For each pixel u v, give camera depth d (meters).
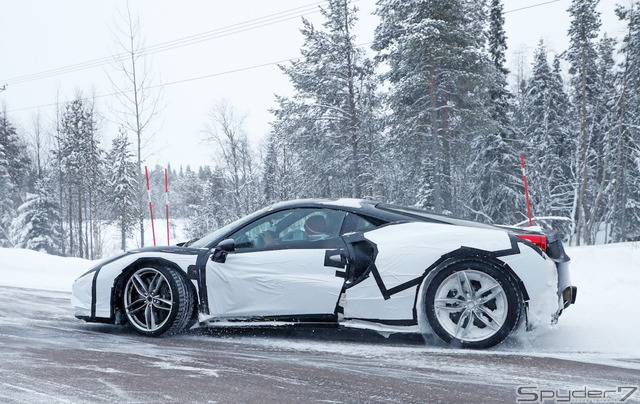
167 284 4.71
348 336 4.62
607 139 41.31
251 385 3.09
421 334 4.33
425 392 2.94
